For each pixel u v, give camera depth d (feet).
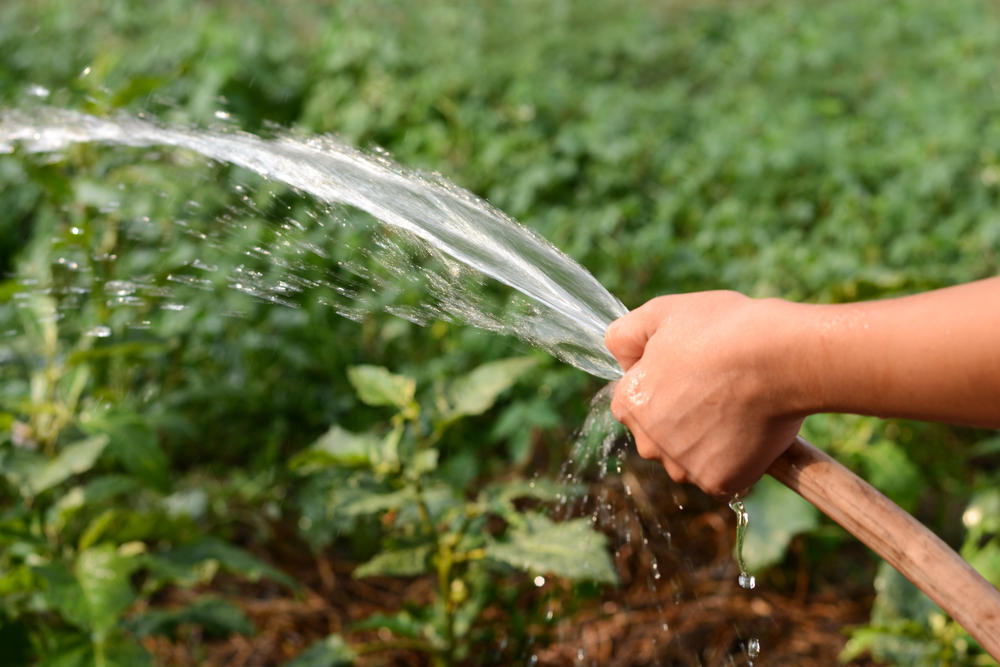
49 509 8.54
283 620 10.11
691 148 19.04
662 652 9.26
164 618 8.05
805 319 3.93
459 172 16.93
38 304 9.14
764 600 10.12
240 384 12.13
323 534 10.38
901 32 27.09
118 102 9.00
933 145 18.61
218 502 11.10
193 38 20.31
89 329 9.38
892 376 3.75
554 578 8.39
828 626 9.90
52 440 8.58
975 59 24.36
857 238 15.62
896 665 8.89
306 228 7.47
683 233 16.65
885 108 21.66
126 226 11.42
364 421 12.27
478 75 20.48
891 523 4.21
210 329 12.11
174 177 11.09
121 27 22.04
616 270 14.08
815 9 28.55
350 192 5.42
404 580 10.71
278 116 17.53
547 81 21.33
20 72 20.03
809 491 4.36
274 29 23.11
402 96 18.80
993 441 10.92
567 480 7.80
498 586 8.43
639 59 24.58
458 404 7.80
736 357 4.08
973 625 4.04
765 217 16.40
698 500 11.02
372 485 7.74
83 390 9.97
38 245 11.33
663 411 4.33
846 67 24.66
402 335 12.95
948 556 4.13
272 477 11.37
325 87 18.81
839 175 17.49
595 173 17.33
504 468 12.02
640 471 11.06
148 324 10.43
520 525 7.46
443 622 8.09
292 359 12.25
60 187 9.02
